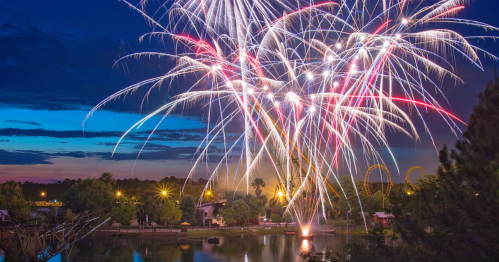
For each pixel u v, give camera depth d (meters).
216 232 117.75
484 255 17.19
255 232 120.81
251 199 147.38
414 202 23.81
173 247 89.62
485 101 20.77
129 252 81.38
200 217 135.88
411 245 20.91
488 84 20.98
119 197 124.38
